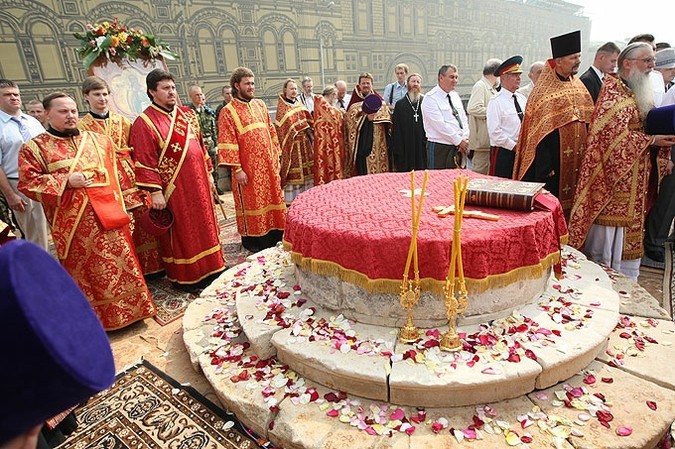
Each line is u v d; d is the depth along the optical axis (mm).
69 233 2709
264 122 4371
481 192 2322
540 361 1846
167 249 3555
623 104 2934
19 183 2555
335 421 1809
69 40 13945
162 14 16031
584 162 3119
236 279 3254
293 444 1760
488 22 30594
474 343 1985
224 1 17547
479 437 1669
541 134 3314
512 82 3887
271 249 3664
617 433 1636
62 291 592
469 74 30312
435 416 1804
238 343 2451
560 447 1593
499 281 2016
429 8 26172
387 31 24453
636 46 2893
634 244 3170
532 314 2215
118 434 1981
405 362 1896
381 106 5117
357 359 1932
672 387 1883
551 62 3348
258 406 1907
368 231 2066
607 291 2463
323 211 2461
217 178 7824
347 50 22984
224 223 5734
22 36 13125
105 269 2814
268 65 19656
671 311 3016
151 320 3135
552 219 2225
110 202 2820
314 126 5172
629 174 3004
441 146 4723
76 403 579
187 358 2584
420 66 26906
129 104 4297
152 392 2271
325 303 2381
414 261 1895
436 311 2078
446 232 2002
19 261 514
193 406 2139
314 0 20531
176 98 3348
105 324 2883
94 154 2775
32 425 548
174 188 3318
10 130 3844
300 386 2029
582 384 1922
